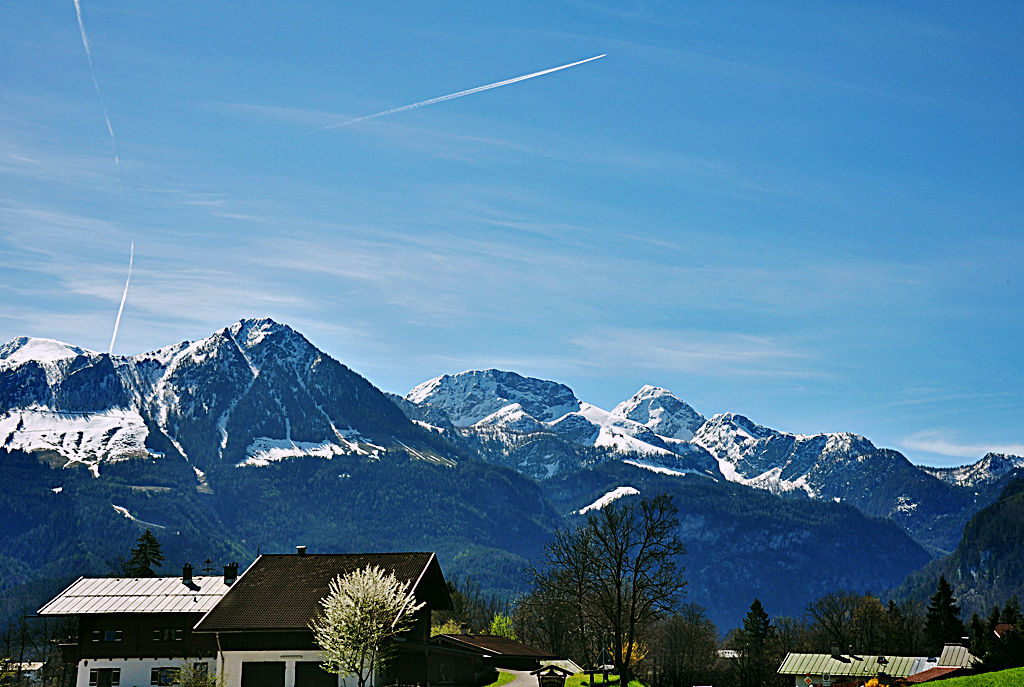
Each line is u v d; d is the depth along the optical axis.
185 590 93.88
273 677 74.94
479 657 92.00
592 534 99.12
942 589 167.88
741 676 164.75
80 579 96.88
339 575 79.88
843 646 164.88
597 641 117.81
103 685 88.12
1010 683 60.16
